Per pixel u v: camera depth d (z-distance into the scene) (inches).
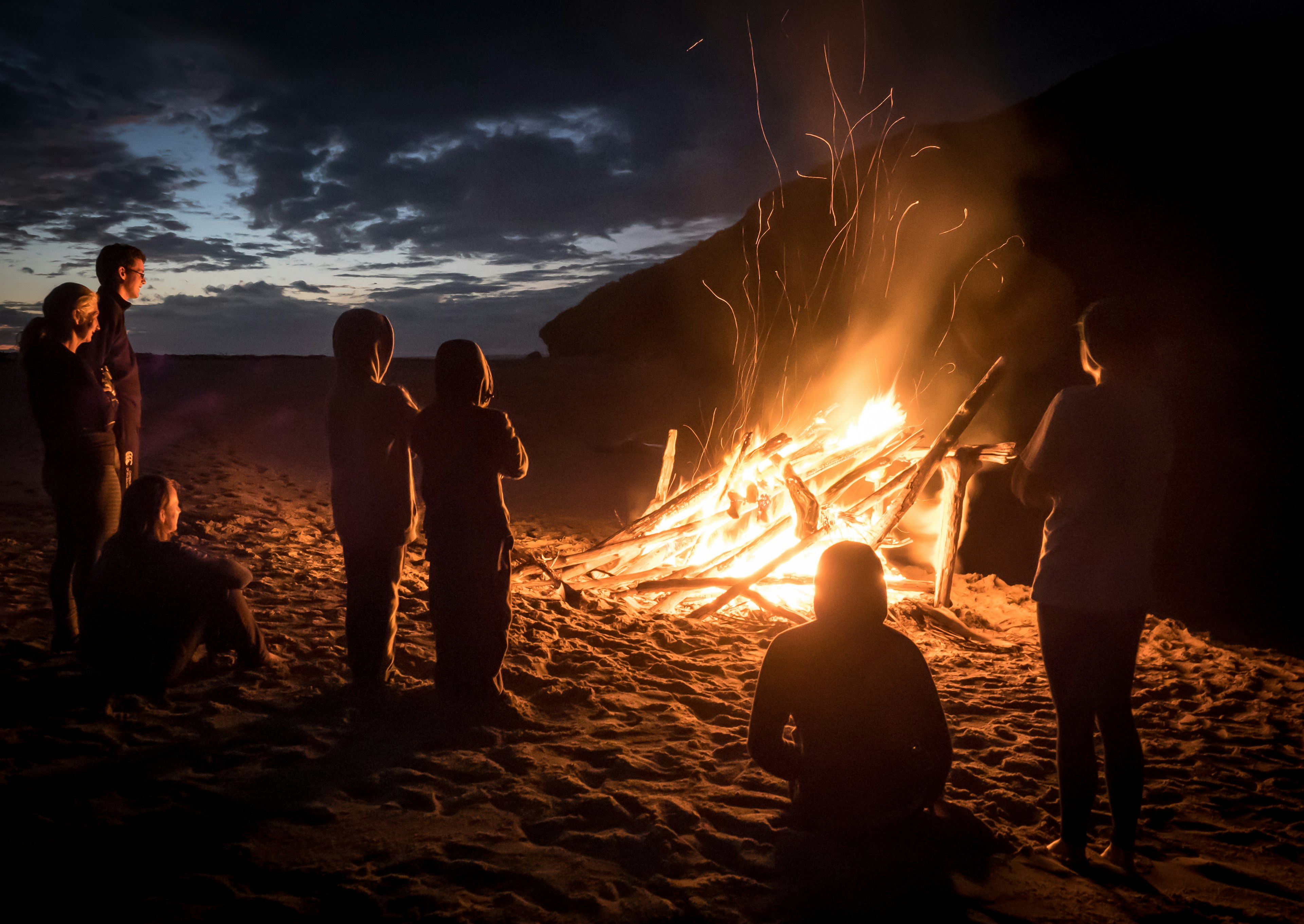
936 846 103.4
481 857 99.3
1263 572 400.8
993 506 403.2
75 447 153.2
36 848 95.7
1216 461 489.1
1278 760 151.3
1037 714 166.6
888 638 103.5
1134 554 98.3
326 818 106.0
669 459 335.9
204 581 145.6
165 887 89.0
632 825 108.5
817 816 103.5
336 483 147.6
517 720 142.3
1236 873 106.8
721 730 145.1
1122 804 101.8
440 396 146.5
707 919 88.1
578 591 233.3
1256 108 633.0
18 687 141.6
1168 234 617.6
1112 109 705.6
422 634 188.2
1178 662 225.0
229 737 128.3
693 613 237.9
